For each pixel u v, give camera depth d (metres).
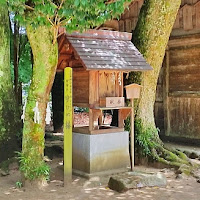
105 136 6.39
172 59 10.66
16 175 6.47
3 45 7.56
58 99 11.64
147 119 7.82
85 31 6.26
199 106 10.08
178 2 7.68
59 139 9.84
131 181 5.71
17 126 7.65
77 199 5.20
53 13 4.52
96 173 6.26
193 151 8.62
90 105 6.20
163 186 5.93
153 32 7.71
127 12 11.52
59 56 6.45
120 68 6.03
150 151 7.47
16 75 9.70
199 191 5.69
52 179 6.23
